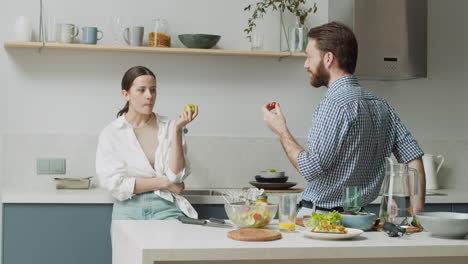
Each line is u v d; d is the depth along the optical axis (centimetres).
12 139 393
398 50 405
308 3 431
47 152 396
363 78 427
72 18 401
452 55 450
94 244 349
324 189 251
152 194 337
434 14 448
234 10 421
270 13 425
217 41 399
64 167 397
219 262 195
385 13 403
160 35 392
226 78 420
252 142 420
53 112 399
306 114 430
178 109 413
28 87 396
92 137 400
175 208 339
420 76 410
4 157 392
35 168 395
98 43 404
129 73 346
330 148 235
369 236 212
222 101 419
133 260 197
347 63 250
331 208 253
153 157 346
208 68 417
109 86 405
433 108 447
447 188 444
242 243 192
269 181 386
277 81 426
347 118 236
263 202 243
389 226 212
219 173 415
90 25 403
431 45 448
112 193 333
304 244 192
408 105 443
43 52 397
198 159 413
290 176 424
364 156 247
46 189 376
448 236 207
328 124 236
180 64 413
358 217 220
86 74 402
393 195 219
